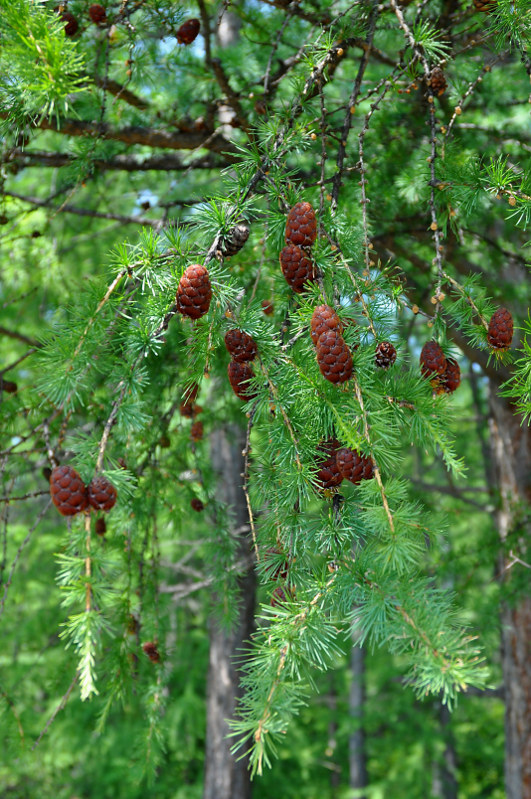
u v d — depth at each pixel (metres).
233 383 1.77
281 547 1.72
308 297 1.72
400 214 3.69
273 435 1.66
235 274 2.89
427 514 1.54
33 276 4.64
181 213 3.63
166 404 3.20
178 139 3.35
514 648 5.30
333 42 2.19
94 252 5.29
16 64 1.65
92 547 1.63
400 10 2.30
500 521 5.55
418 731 10.84
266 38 3.56
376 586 1.44
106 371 1.79
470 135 3.59
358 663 11.24
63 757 7.69
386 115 3.41
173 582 6.50
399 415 1.65
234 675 5.68
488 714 12.27
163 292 1.70
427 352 1.83
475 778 13.30
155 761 2.77
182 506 3.20
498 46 2.15
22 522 5.02
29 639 5.79
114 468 1.64
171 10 2.73
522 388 1.71
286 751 10.05
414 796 11.11
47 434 2.58
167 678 2.81
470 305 1.90
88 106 3.00
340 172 2.08
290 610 1.50
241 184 1.90
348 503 1.65
